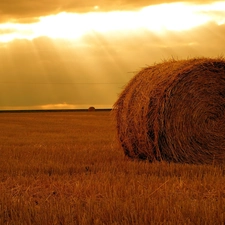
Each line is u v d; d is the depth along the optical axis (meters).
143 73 14.23
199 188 8.76
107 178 9.58
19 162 12.92
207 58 13.77
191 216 6.47
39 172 11.09
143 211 6.68
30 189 8.95
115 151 15.93
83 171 11.36
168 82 13.17
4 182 9.81
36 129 32.62
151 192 8.30
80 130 31.11
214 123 13.63
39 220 6.46
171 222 6.19
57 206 7.06
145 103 13.24
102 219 6.54
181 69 13.32
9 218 6.84
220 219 6.36
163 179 9.71
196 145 13.42
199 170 11.10
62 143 20.09
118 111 14.35
